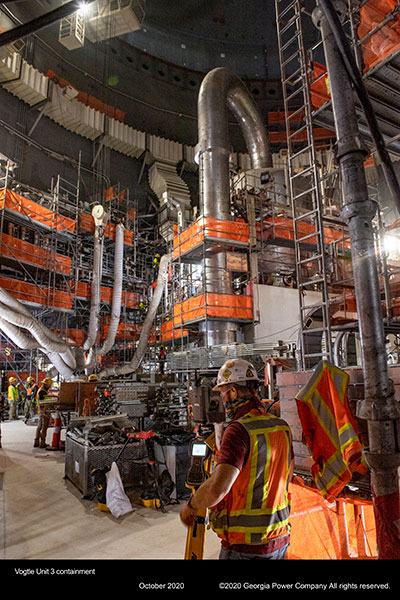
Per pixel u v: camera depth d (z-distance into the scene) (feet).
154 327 75.41
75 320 91.40
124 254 98.89
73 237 76.28
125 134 112.27
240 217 56.44
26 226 66.33
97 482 18.26
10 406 60.90
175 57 129.49
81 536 14.70
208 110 56.54
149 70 124.47
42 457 30.27
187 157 123.95
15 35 7.50
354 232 7.96
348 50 5.90
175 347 63.62
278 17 17.20
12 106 91.50
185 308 51.93
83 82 108.78
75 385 35.88
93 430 21.67
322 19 8.86
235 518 6.38
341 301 17.46
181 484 19.01
